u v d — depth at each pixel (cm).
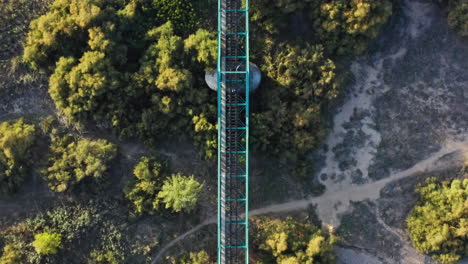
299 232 4700
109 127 4650
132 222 4703
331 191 4891
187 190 4394
